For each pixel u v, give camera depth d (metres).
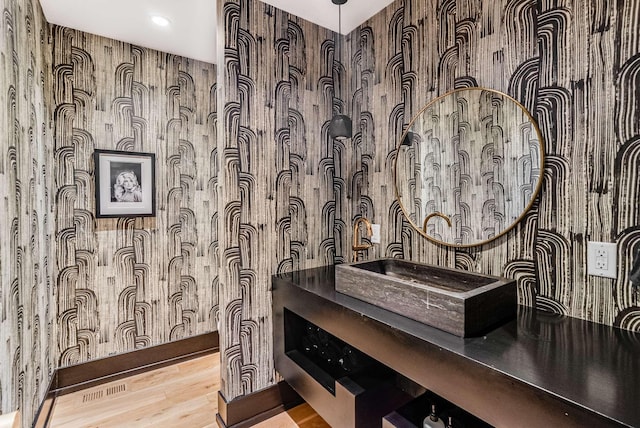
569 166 1.20
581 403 0.72
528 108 1.31
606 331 1.08
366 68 2.05
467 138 1.51
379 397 1.47
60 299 2.19
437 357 1.01
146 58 2.47
